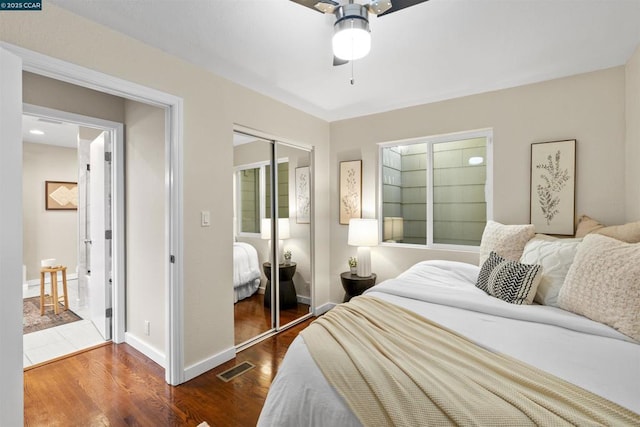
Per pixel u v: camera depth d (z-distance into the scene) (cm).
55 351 274
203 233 236
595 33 190
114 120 284
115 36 187
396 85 272
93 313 334
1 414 139
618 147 226
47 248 518
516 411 83
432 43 202
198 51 212
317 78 257
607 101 230
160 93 209
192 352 229
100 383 223
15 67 146
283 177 325
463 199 307
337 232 373
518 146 263
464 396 90
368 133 348
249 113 275
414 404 91
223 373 236
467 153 304
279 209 321
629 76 217
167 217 222
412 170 338
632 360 107
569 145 242
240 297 281
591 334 129
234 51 213
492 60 226
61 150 534
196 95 232
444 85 272
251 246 293
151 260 260
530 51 213
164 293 247
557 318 141
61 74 167
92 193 327
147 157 262
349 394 100
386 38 196
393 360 109
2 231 141
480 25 182
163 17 174
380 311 159
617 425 77
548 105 251
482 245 249
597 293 139
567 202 242
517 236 227
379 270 341
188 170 226
